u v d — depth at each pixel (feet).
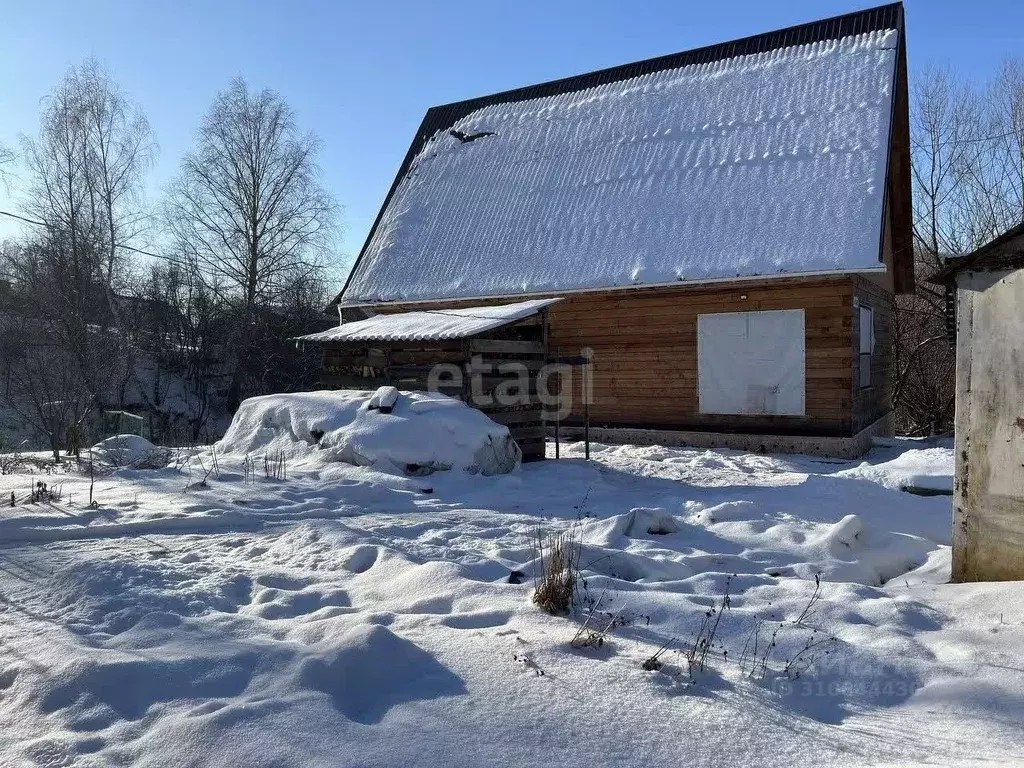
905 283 64.28
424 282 60.29
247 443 38.32
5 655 13.26
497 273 57.36
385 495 29.71
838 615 16.31
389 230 66.18
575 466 38.91
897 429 90.12
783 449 47.96
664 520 24.86
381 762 9.61
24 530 22.48
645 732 10.65
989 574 19.33
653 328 52.24
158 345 111.86
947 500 29.48
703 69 63.82
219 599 16.83
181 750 9.91
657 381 52.19
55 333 84.79
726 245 49.57
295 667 12.10
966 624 15.84
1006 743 10.66
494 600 16.46
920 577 21.31
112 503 26.86
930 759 10.13
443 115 77.51
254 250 106.22
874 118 51.62
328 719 10.65
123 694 11.58
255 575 18.74
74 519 24.16
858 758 10.16
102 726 10.87
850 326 46.03
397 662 12.47
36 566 18.95
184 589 17.22
